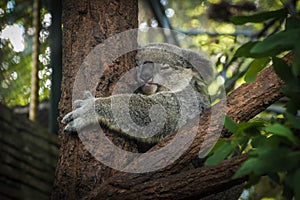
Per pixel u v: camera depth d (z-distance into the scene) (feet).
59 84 24.57
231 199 21.93
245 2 36.27
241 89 16.44
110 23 18.83
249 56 13.07
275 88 16.10
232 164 14.65
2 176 21.29
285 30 12.31
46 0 28.37
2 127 21.81
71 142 17.56
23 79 26.76
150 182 15.35
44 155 23.50
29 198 22.07
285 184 12.70
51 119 24.43
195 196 14.99
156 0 33.42
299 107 13.03
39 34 25.54
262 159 11.07
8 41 27.09
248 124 13.83
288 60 14.98
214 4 36.81
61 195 16.80
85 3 18.99
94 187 16.75
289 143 12.32
